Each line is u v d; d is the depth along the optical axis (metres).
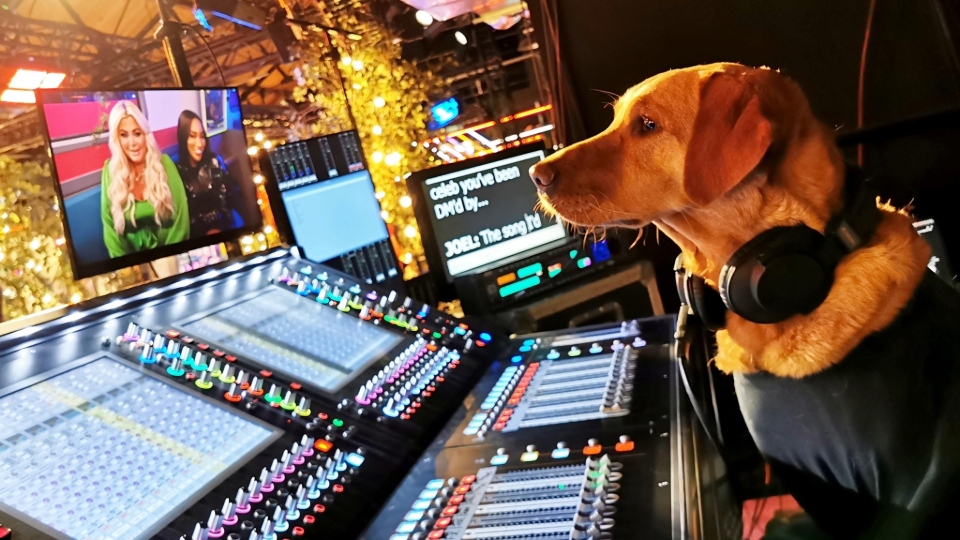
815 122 1.34
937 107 2.70
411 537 1.12
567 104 3.00
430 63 4.80
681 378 1.51
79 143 1.64
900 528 1.17
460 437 1.46
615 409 1.40
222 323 1.62
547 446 1.33
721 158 1.27
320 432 1.38
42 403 1.20
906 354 1.20
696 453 1.19
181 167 1.90
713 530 1.02
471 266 2.67
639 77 2.94
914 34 2.69
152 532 1.04
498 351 1.98
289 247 2.07
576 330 2.03
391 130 4.54
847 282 1.26
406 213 4.30
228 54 5.07
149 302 1.59
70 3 4.53
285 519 1.15
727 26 2.84
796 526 1.43
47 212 4.07
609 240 2.89
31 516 0.99
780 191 1.30
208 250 2.88
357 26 4.52
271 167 2.28
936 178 2.73
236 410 1.35
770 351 1.32
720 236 1.38
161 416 1.28
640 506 1.07
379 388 1.58
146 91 1.81
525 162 2.91
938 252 2.59
